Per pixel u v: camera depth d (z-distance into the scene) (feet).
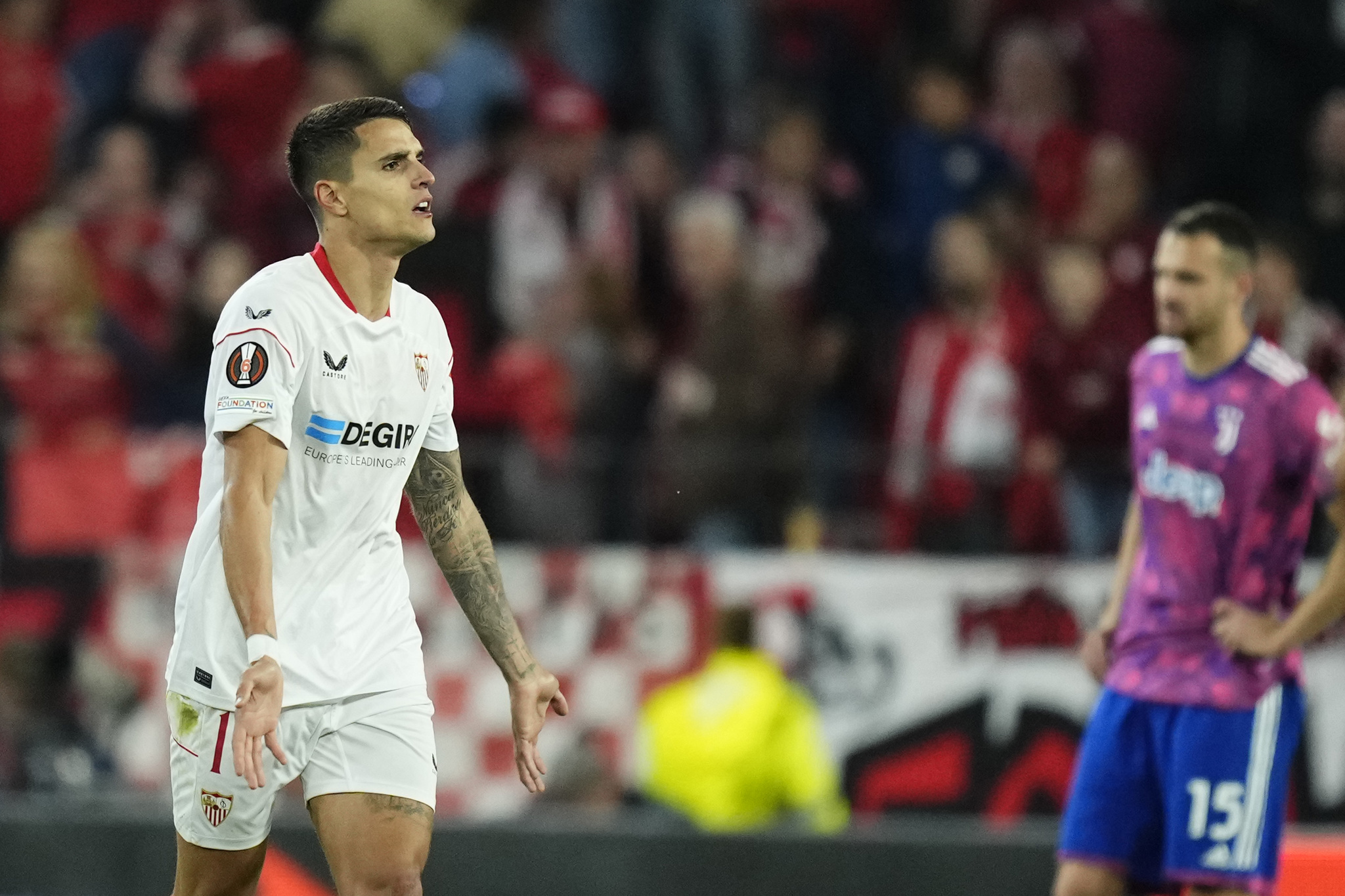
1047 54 113.70
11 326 88.89
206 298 94.73
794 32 115.03
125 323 91.30
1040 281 99.40
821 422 99.04
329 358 43.47
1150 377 57.36
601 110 108.99
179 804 45.21
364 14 109.70
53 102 106.52
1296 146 113.91
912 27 117.08
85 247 93.76
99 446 77.87
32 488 77.61
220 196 103.76
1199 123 115.24
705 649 78.13
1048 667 77.97
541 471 78.84
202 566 44.42
